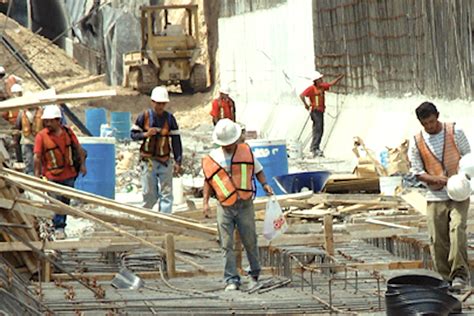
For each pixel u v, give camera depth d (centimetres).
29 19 16350
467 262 3416
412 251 4053
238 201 3625
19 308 2997
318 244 4072
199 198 6019
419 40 7588
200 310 3234
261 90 11931
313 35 9694
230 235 3644
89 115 10181
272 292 3584
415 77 7700
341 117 8994
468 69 6900
